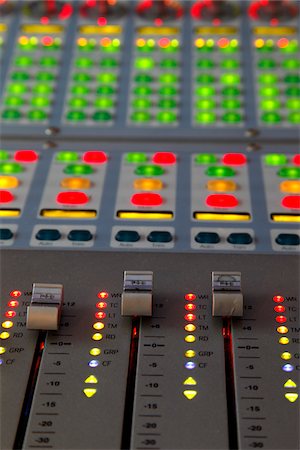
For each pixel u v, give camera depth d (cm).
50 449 32
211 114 48
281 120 47
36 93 49
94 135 47
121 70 50
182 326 36
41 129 47
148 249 39
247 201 42
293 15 54
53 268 39
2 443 32
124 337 36
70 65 51
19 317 37
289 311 37
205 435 32
